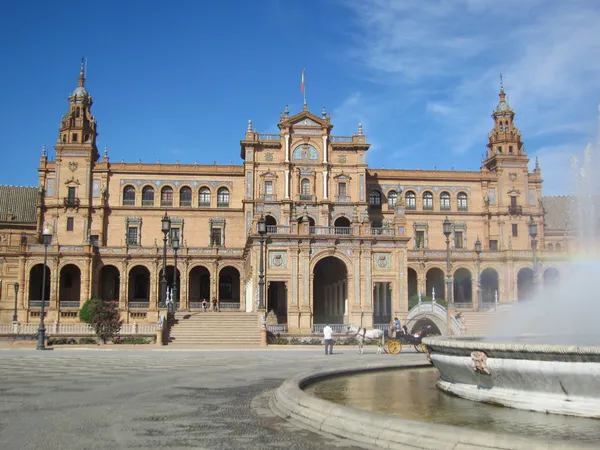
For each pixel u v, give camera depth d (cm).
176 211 9312
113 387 2134
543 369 1396
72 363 3192
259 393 1981
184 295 8500
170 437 1288
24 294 7962
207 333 5400
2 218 9975
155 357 3684
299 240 6444
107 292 8888
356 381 2130
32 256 8038
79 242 9031
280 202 8819
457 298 9044
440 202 9825
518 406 1462
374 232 6725
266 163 8969
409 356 3844
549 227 10688
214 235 9350
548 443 957
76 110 9381
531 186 9931
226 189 9506
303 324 6284
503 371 1487
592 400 1355
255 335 5422
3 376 2505
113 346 4791
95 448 1191
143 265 8450
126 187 9338
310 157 9038
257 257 6412
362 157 9119
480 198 9850
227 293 9275
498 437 1003
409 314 6225
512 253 8700
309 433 1291
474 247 9238
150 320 8031
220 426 1400
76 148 9162
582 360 1334
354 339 5325
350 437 1220
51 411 1619
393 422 1169
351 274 6475
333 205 8975
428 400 1659
